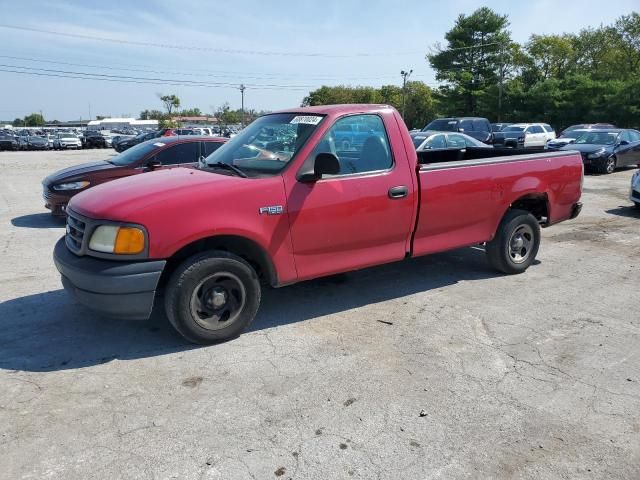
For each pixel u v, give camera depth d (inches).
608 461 109.9
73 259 152.7
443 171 199.0
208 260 154.2
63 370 146.3
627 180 609.3
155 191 153.3
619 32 2465.6
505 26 2319.1
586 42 2546.8
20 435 116.3
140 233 144.2
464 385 139.7
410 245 197.6
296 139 173.2
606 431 120.0
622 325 180.5
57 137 1780.3
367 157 182.5
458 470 106.7
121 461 108.3
